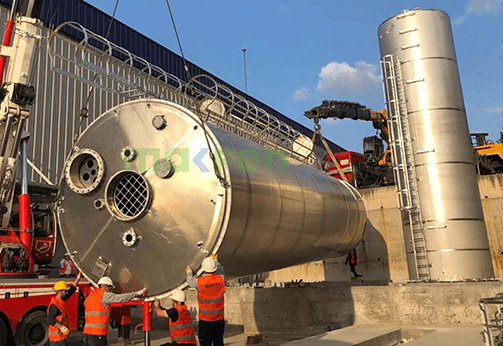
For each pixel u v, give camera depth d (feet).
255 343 38.37
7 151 31.17
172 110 25.98
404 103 50.52
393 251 63.26
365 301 42.14
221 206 23.93
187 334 22.33
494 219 58.65
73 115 61.77
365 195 66.28
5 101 30.91
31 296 29.81
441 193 47.37
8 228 32.17
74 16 64.18
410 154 49.49
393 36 52.26
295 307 44.42
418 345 27.14
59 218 27.76
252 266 30.30
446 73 50.06
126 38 73.97
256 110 39.63
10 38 31.32
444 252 46.19
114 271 25.85
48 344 30.37
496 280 42.09
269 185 28.71
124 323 32.22
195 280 22.48
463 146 48.91
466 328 35.24
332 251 43.34
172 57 84.23
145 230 25.08
